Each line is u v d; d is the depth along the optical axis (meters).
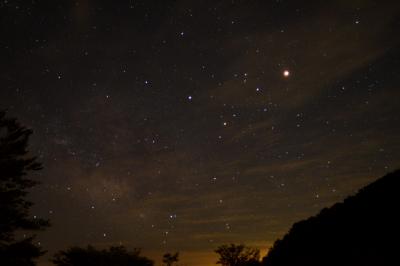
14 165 18.69
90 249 27.59
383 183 16.86
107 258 27.25
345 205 17.17
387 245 12.34
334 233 15.27
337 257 13.47
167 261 31.61
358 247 13.20
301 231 17.66
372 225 14.05
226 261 28.31
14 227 18.88
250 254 28.77
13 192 18.73
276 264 16.42
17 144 19.06
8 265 18.02
